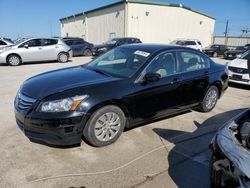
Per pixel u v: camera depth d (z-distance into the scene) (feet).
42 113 9.55
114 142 11.66
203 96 15.78
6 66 38.06
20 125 10.40
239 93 23.68
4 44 44.60
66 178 8.90
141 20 76.28
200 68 15.39
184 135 13.00
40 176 8.93
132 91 11.43
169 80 13.07
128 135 12.59
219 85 16.67
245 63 25.41
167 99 13.21
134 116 11.91
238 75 25.21
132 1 72.79
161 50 13.33
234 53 66.95
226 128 7.65
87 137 10.64
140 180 9.03
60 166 9.59
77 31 107.76
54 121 9.48
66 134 9.74
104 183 8.75
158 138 12.46
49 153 10.46
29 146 10.96
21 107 10.30
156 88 12.41
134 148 11.30
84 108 9.93
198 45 66.64
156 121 14.69
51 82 11.04
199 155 11.02
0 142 11.23
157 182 8.96
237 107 18.61
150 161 10.31
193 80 14.49
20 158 9.99
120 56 13.73
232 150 6.49
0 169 9.20
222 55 77.66
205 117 15.88
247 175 5.71
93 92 10.30
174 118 15.39
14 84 23.66
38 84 10.96
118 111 11.21
